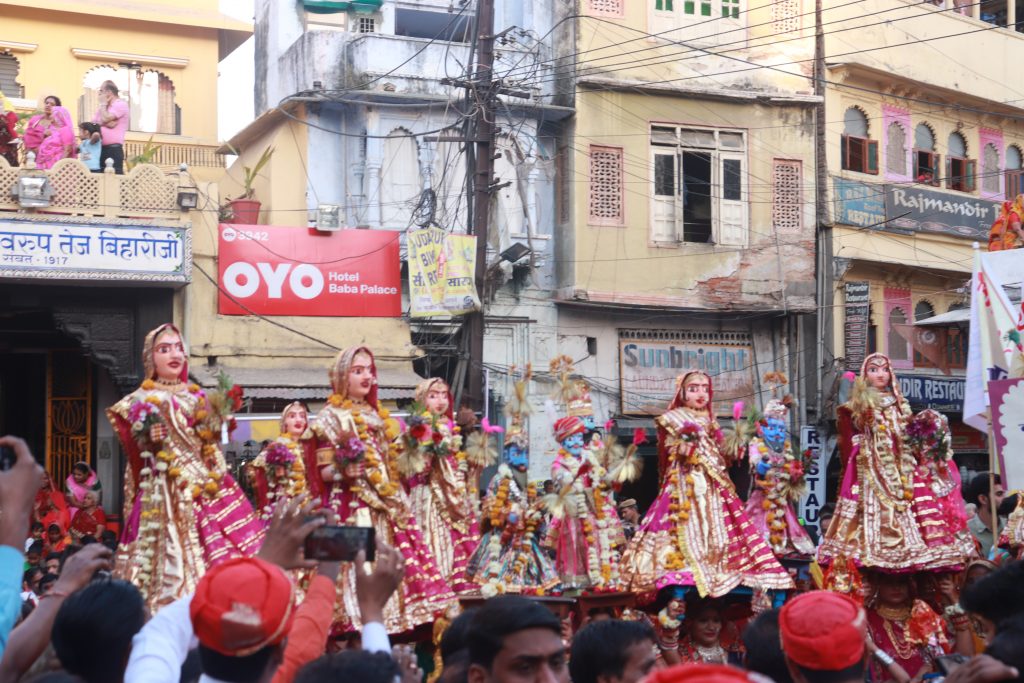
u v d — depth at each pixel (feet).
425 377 76.74
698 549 33.68
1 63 86.17
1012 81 99.60
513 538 33.37
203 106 91.50
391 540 32.09
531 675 15.38
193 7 91.15
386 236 71.61
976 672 14.69
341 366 33.42
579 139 81.51
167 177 65.51
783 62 87.66
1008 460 36.86
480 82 68.28
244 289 68.33
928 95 94.02
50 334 72.18
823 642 14.11
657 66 84.07
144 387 31.22
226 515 30.89
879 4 91.61
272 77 88.43
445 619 31.04
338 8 89.35
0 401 72.13
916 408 88.12
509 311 80.07
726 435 37.42
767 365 87.15
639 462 34.99
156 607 29.53
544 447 79.77
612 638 17.25
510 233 80.12
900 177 92.79
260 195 83.92
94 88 88.63
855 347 86.07
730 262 84.94
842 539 36.52
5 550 13.96
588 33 82.33
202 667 13.42
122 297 66.08
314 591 14.87
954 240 93.66
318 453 32.63
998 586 18.57
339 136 80.43
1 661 14.21
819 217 87.66
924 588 36.09
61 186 63.05
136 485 31.45
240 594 12.95
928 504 35.91
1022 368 40.32
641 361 83.66
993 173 98.99
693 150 84.99
